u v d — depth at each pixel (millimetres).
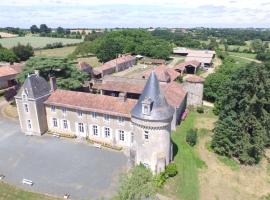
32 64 65312
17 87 78125
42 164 41594
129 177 31281
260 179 40312
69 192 35031
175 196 34625
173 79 78562
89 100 48500
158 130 37156
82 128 49625
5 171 39781
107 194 34562
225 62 107375
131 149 40062
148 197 29469
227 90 49656
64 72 66500
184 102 61750
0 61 111625
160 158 37562
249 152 44375
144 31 172750
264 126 47938
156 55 135000
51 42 186500
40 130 50938
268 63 55750
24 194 34562
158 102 37219
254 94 45594
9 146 47094
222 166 42531
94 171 39594
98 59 134000
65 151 45406
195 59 120562
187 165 41188
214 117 60156
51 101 50250
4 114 61500
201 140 50000
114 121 45781
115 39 144125
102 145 47094
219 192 36406
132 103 45906
